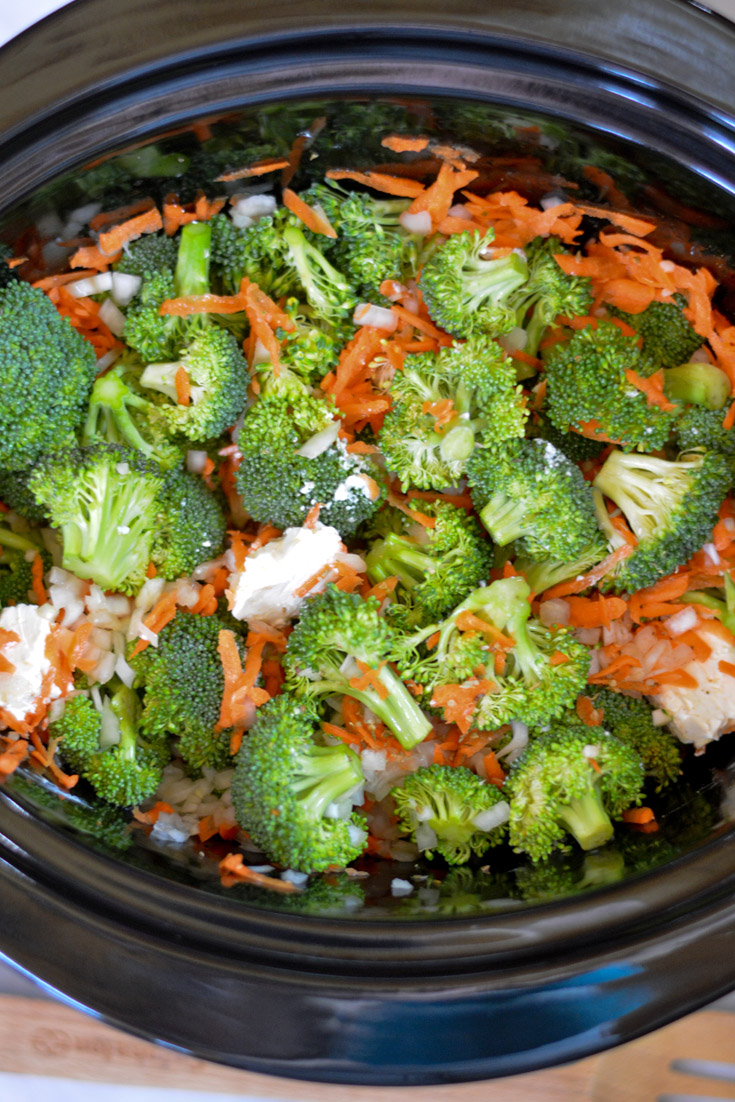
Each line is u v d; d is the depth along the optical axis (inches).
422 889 20.2
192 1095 21.5
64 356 20.3
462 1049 18.9
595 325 20.8
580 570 21.0
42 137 19.2
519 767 20.7
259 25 19.1
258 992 18.8
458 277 20.5
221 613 21.2
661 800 21.1
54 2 21.5
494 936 19.1
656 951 19.0
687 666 21.0
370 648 20.2
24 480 20.6
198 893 19.3
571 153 20.0
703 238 20.4
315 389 20.9
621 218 20.6
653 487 20.8
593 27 19.3
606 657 21.2
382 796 21.2
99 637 20.7
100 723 20.5
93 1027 21.4
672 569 20.9
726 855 19.4
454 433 20.3
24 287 20.1
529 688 20.6
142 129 19.4
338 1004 18.8
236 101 19.4
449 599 20.8
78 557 20.3
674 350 21.0
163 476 20.8
